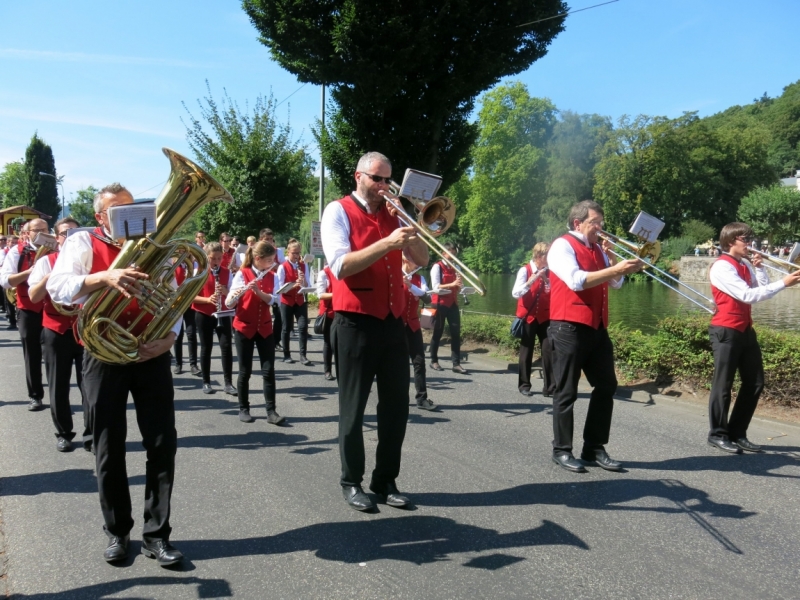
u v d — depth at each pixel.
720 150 50.81
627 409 6.54
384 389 3.92
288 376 8.73
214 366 9.56
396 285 3.88
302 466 4.79
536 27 10.87
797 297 22.38
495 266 52.38
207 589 3.00
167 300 3.17
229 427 5.95
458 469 4.70
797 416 6.02
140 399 3.25
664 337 7.32
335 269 3.57
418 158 11.87
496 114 50.38
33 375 6.48
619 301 19.84
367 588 3.00
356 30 10.12
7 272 6.16
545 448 5.24
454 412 6.49
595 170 47.03
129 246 3.06
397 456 4.00
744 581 3.11
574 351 4.66
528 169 49.94
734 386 6.59
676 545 3.48
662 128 45.81
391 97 11.25
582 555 3.35
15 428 5.86
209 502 4.06
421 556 3.32
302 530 3.63
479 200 51.12
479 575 3.13
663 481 4.46
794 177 79.31
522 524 3.73
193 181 3.18
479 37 10.83
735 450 5.09
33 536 3.58
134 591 2.98
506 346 9.97
